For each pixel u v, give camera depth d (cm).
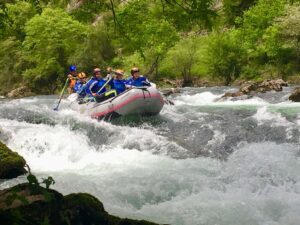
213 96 1784
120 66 2947
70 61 3148
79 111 1206
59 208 342
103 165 756
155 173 680
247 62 2542
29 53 3378
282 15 2472
